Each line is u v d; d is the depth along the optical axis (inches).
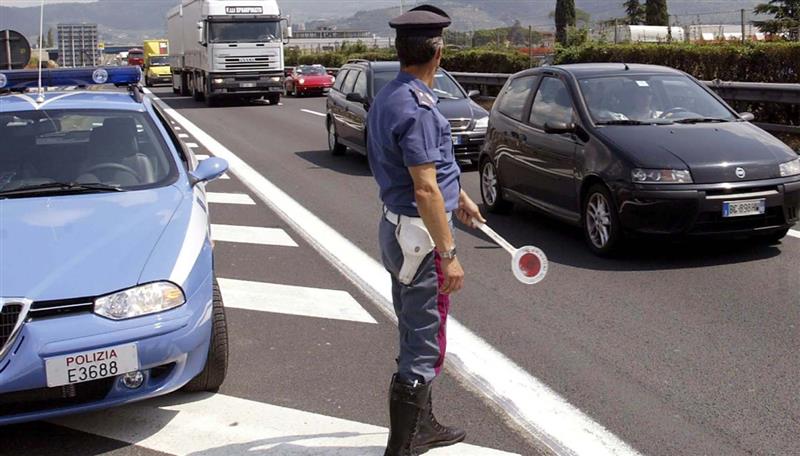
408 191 150.4
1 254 176.7
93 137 232.8
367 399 195.2
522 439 173.3
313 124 925.2
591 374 206.5
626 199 297.6
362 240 358.3
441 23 146.6
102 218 194.4
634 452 166.9
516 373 208.1
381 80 585.3
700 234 294.4
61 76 273.6
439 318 154.6
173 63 1648.6
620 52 806.5
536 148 354.6
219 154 661.9
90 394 168.4
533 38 1205.1
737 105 612.4
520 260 156.6
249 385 204.2
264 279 299.4
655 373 206.2
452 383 202.8
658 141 306.8
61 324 164.4
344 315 256.8
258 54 1221.7
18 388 161.6
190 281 178.9
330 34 3836.1
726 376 203.5
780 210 299.6
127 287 170.6
